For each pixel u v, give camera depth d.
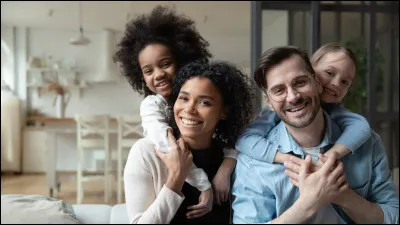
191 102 0.92
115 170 4.18
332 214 0.88
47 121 4.50
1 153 5.60
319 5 3.16
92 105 6.75
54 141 4.07
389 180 0.98
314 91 0.87
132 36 1.29
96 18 6.00
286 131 0.98
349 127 0.98
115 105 6.78
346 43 3.24
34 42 6.52
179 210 0.93
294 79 0.86
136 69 1.32
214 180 0.98
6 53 6.33
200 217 0.93
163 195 0.87
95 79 6.64
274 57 0.88
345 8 3.23
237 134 1.02
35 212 0.93
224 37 6.90
